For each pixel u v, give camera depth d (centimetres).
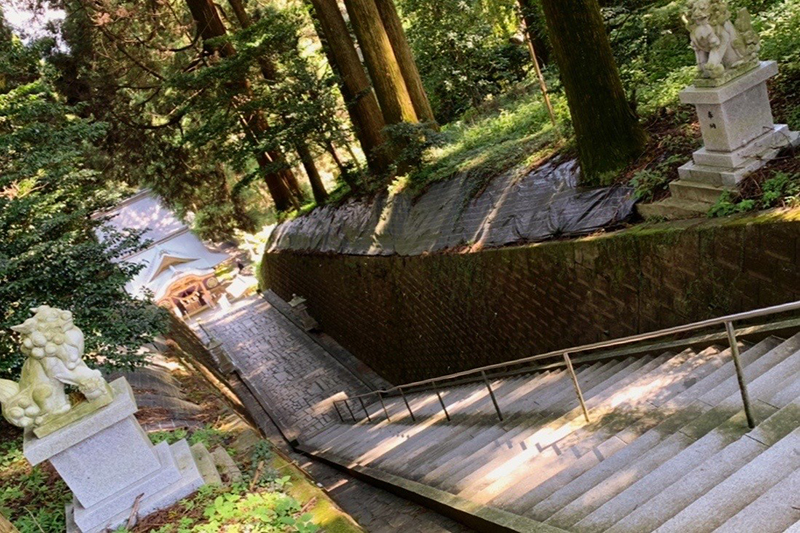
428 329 1562
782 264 653
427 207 1541
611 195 976
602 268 921
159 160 2595
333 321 2236
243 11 2272
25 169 881
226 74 1928
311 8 2112
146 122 2558
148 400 977
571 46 970
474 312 1322
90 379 544
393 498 824
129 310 937
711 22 723
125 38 2381
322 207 2377
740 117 747
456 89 2061
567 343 1072
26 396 529
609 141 991
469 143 1592
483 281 1233
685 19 739
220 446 714
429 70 2050
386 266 1642
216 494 586
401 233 1622
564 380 886
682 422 528
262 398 1969
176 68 2458
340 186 2555
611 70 973
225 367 2180
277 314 2702
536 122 1419
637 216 913
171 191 2752
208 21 2286
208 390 1163
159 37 2447
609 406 665
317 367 2122
